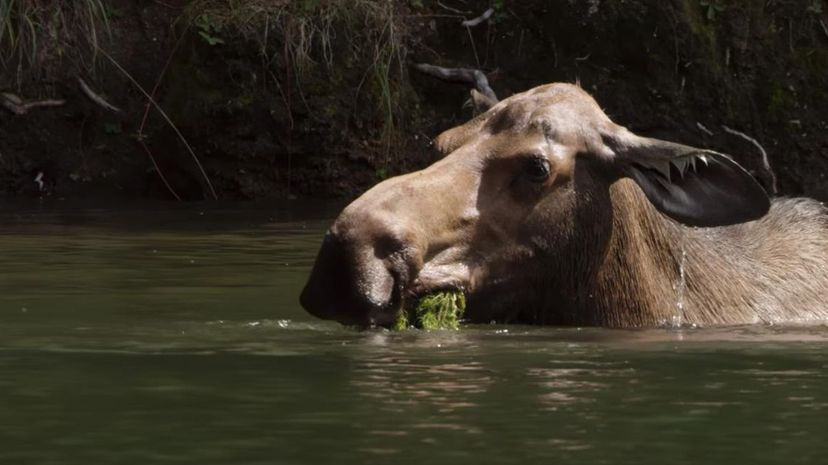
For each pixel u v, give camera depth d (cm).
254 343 1491
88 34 3825
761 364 1384
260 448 1005
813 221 1981
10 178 3706
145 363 1361
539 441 1030
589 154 1677
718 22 3994
